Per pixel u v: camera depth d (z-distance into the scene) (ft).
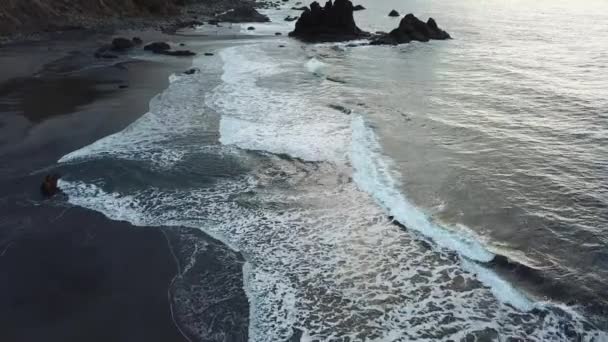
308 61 127.13
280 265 43.70
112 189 56.39
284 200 55.06
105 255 44.60
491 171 62.44
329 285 41.09
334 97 93.30
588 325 36.42
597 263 43.78
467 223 50.62
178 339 35.19
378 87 102.12
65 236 47.39
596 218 51.19
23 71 104.78
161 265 43.39
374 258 44.80
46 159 63.10
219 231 48.83
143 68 112.88
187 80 103.09
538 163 64.90
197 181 58.90
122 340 35.04
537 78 114.01
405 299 39.50
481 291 40.40
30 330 35.91
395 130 76.48
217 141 70.64
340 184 58.85
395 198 55.36
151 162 63.36
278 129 75.77
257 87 98.99
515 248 46.26
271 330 36.17
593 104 92.17
